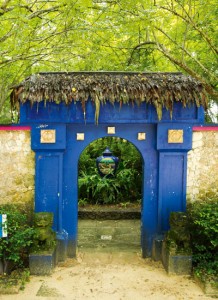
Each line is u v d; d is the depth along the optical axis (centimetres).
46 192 583
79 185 971
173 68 859
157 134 579
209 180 596
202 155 593
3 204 582
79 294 473
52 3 626
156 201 596
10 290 469
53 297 462
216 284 476
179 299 462
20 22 523
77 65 750
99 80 578
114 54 781
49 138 570
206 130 586
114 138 1081
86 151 1079
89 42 625
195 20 695
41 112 566
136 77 594
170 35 772
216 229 497
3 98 765
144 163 594
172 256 529
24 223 585
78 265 573
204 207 561
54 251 549
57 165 581
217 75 763
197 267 525
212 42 686
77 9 531
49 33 601
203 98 572
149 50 822
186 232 543
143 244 603
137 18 571
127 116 573
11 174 584
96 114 561
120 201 982
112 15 583
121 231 787
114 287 493
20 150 581
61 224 587
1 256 504
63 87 557
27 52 585
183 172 588
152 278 522
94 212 888
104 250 655
